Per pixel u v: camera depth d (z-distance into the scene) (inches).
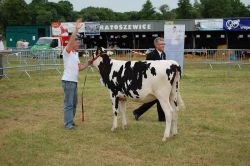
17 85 624.4
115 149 285.3
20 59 886.4
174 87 299.9
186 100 478.9
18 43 1429.6
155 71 293.4
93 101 478.3
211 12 2741.1
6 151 280.1
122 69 313.9
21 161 259.6
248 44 1418.6
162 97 295.6
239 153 273.7
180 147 287.7
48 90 571.8
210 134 325.1
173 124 312.7
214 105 446.3
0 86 610.9
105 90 565.0
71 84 336.5
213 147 287.7
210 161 259.0
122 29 1488.7
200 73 807.1
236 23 1304.1
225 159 261.7
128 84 309.4
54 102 477.1
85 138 313.3
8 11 2672.2
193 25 1359.5
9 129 343.0
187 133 326.3
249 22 1285.7
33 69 804.6
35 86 613.9
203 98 492.4
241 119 377.1
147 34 1541.6
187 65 994.7
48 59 859.4
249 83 644.7
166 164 254.1
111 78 319.3
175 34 673.6
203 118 380.8
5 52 691.4
